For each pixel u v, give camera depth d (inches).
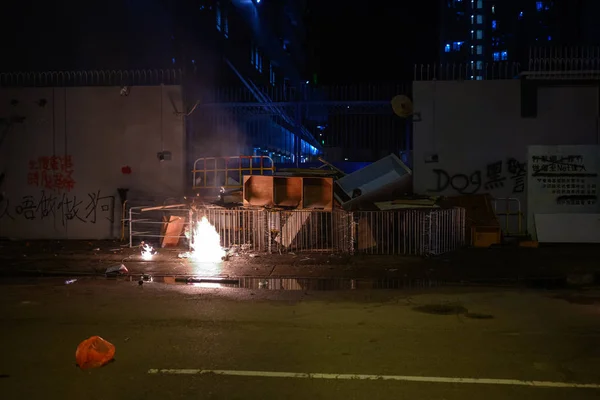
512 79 539.5
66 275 395.9
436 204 510.9
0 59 695.7
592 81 528.1
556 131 534.0
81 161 565.6
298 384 188.4
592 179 530.3
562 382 189.9
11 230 570.6
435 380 191.9
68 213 567.8
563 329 257.1
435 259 440.5
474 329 257.6
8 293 337.1
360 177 561.0
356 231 470.3
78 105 565.9
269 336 246.2
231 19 1446.9
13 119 567.2
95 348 207.5
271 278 381.4
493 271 395.2
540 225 524.1
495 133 541.0
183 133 559.8
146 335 247.9
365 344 234.1
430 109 547.2
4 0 700.0
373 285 362.6
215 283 372.8
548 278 376.5
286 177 494.3
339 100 586.2
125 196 562.3
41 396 178.9
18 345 233.1
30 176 568.7
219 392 181.6
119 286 358.6
